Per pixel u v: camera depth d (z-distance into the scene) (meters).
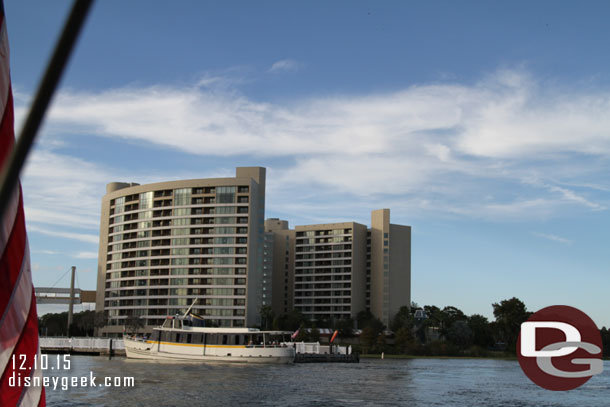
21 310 10.00
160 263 199.12
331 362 110.81
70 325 189.38
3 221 9.34
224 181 196.38
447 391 60.09
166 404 44.53
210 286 191.62
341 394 54.16
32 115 2.89
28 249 10.05
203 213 196.75
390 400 51.09
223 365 87.75
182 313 192.38
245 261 192.00
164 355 92.38
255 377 68.88
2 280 9.55
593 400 54.53
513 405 50.38
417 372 90.75
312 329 196.12
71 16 2.82
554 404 51.47
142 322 196.75
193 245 195.25
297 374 76.19
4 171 2.90
